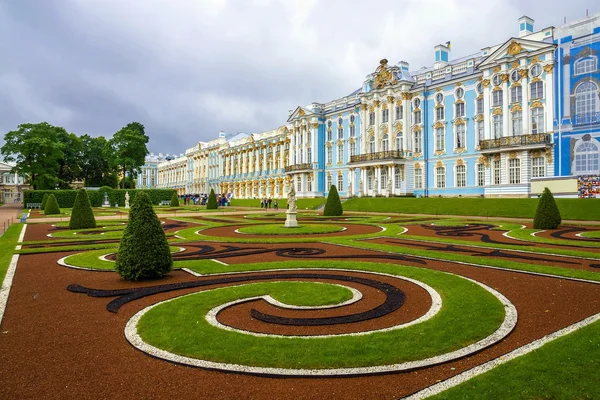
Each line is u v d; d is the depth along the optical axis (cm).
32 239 2334
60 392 565
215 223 3394
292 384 583
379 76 6066
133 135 8569
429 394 546
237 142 9975
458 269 1344
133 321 852
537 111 4219
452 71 5269
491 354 672
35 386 582
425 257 1585
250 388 573
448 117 5225
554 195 3912
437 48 5803
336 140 6956
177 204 7481
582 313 870
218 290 1082
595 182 3647
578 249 1762
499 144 4475
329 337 744
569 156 3931
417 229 2717
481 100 4850
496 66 4578
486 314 859
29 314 918
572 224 2956
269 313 905
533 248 1752
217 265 1436
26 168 7412
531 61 4241
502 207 3944
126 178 10475
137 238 1212
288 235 2425
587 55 3791
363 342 718
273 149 8575
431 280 1171
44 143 7331
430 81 5528
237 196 9919
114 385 584
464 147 5031
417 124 5584
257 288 1102
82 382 593
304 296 1027
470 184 4972
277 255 1677
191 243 2089
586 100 3809
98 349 715
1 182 11900
